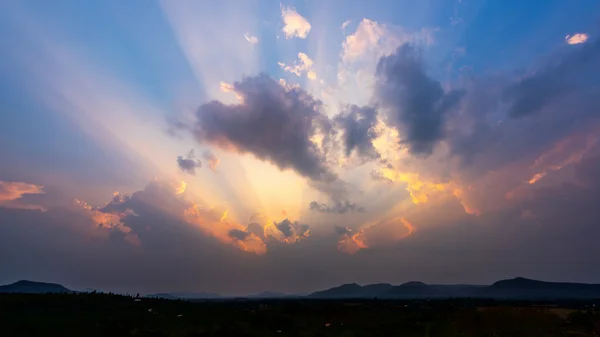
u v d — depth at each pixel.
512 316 46.16
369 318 69.31
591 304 116.19
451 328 45.72
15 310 50.84
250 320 57.25
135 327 45.28
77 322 45.09
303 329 53.25
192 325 48.69
